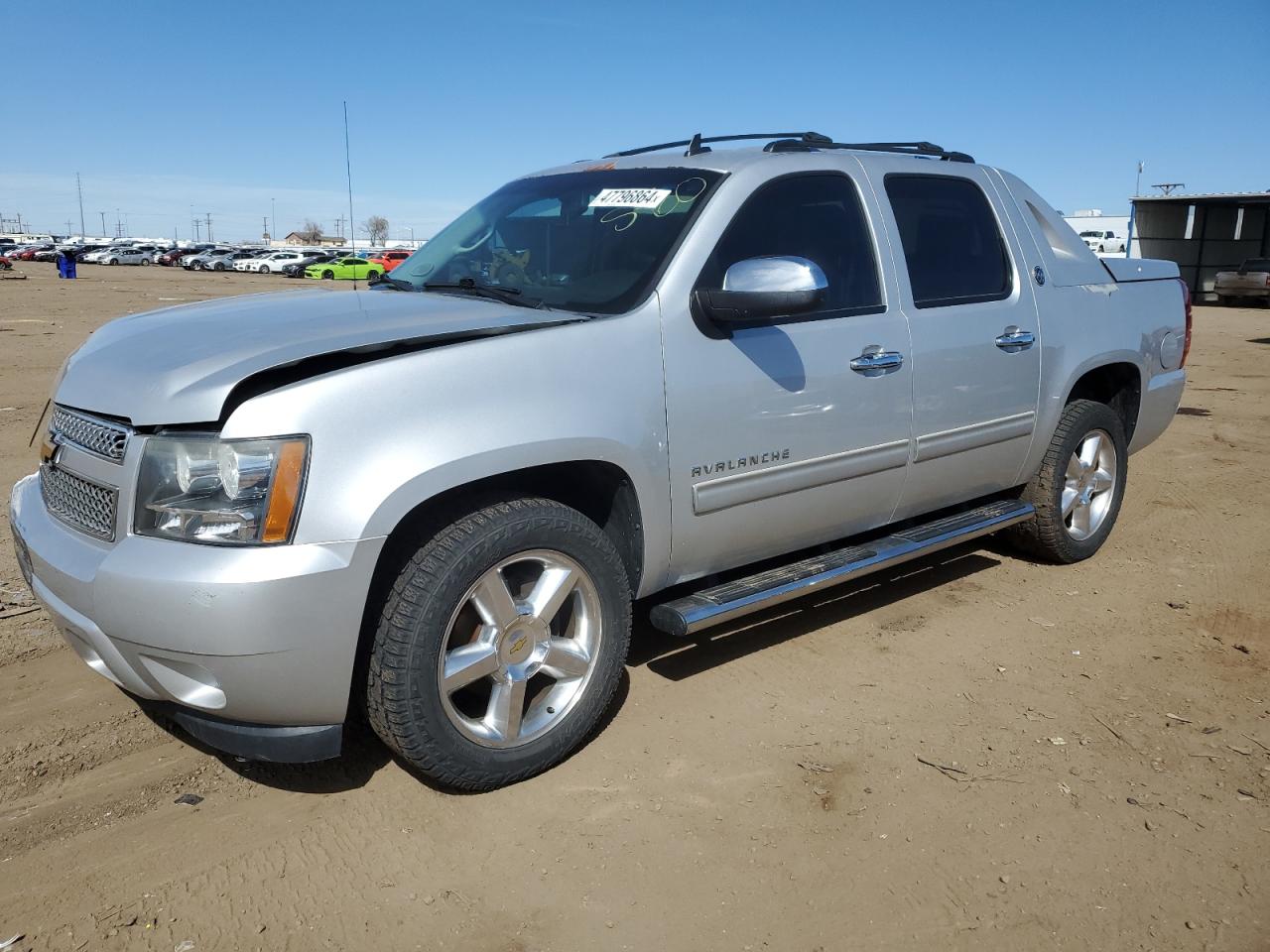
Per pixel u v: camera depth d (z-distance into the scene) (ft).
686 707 11.60
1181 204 109.40
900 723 11.28
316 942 7.86
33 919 8.08
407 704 8.93
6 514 18.13
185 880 8.59
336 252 218.38
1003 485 15.08
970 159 15.01
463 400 9.04
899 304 12.77
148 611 8.29
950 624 14.14
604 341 10.03
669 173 12.09
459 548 9.01
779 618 14.29
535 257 11.98
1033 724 11.31
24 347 44.04
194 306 11.78
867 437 12.39
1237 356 48.96
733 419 10.98
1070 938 7.96
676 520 10.74
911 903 8.33
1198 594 15.46
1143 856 8.97
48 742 10.75
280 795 9.86
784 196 11.90
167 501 8.49
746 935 7.97
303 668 8.45
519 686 9.73
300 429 8.32
